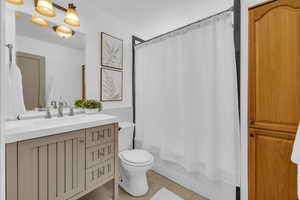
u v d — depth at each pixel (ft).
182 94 6.69
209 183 5.95
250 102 4.80
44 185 3.83
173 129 7.01
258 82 4.64
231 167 5.24
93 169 4.99
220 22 5.55
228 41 5.32
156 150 7.94
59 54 5.98
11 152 3.32
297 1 3.99
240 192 5.11
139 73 8.76
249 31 4.78
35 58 5.38
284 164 4.22
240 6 5.01
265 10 4.48
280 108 4.27
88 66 6.88
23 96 5.12
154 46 7.85
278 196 4.32
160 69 7.59
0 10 1.23
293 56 4.06
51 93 5.79
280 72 4.26
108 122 5.45
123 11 7.38
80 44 6.59
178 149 6.83
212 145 5.63
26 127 3.91
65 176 4.25
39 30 5.46
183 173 6.85
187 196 6.11
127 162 5.89
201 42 6.06
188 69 6.44
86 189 4.77
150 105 8.06
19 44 5.03
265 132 4.53
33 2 5.30
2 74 1.24
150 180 7.28
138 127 8.85
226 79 5.37
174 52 6.97
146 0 6.63
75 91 6.48
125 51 8.60
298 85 4.00
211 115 5.70
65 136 4.24
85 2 6.72
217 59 5.59
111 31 7.82
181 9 7.22
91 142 4.93
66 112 6.20
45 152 3.85
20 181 3.44
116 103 8.20
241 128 5.03
